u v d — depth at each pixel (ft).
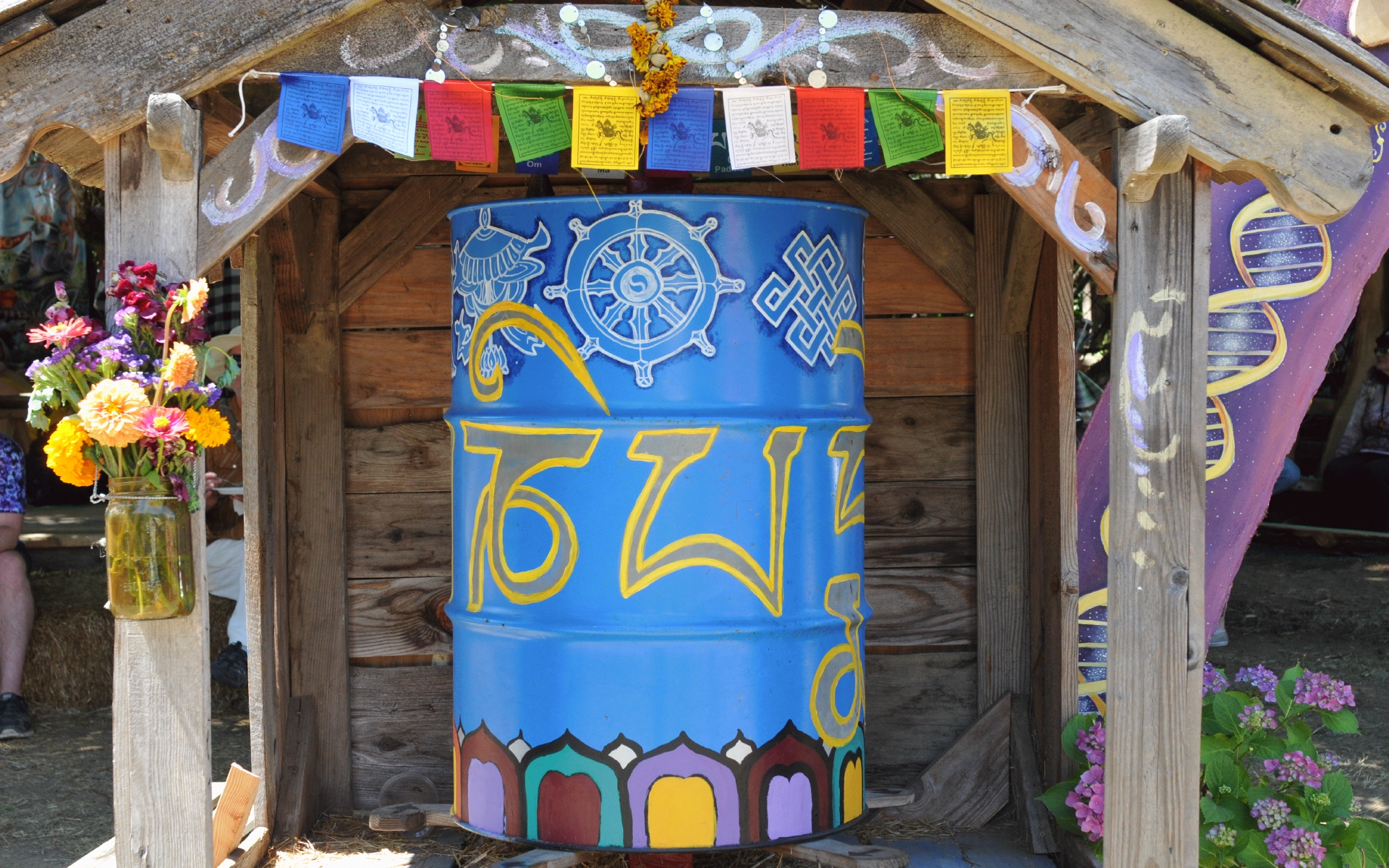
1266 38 7.36
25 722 15.07
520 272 8.95
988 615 11.34
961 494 11.53
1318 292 10.91
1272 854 8.64
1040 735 10.91
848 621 9.33
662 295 8.70
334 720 11.24
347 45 7.24
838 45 7.41
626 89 7.23
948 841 10.60
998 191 11.25
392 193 11.21
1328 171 7.55
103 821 12.01
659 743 8.67
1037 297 10.96
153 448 7.00
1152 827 7.82
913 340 11.48
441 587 11.41
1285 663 18.43
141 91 7.02
